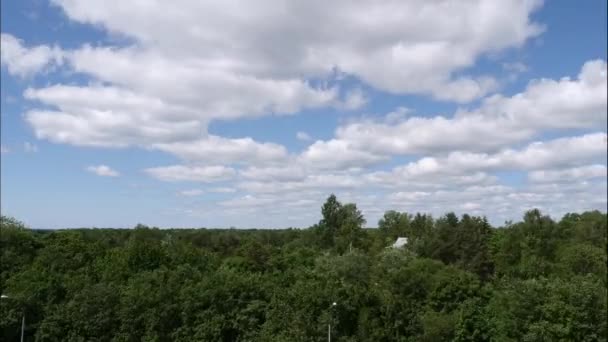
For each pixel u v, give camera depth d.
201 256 103.19
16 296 72.94
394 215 175.50
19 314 72.44
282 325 67.62
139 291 74.12
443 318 66.56
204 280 75.50
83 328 71.38
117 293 74.62
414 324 68.56
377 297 71.50
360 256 94.62
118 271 85.38
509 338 64.88
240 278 77.44
